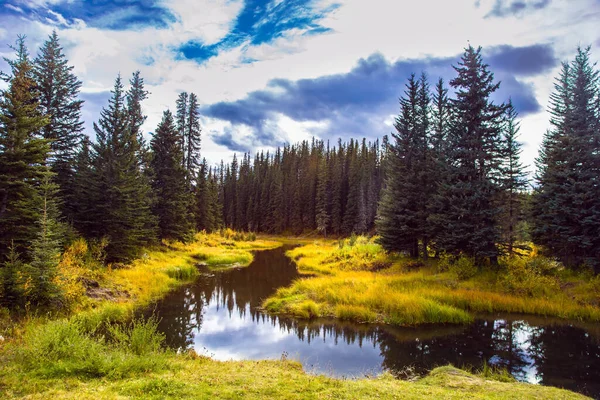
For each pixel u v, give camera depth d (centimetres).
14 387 570
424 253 2584
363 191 6644
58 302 1292
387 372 945
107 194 2316
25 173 1450
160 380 617
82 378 632
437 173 2516
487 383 791
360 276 2370
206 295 2059
